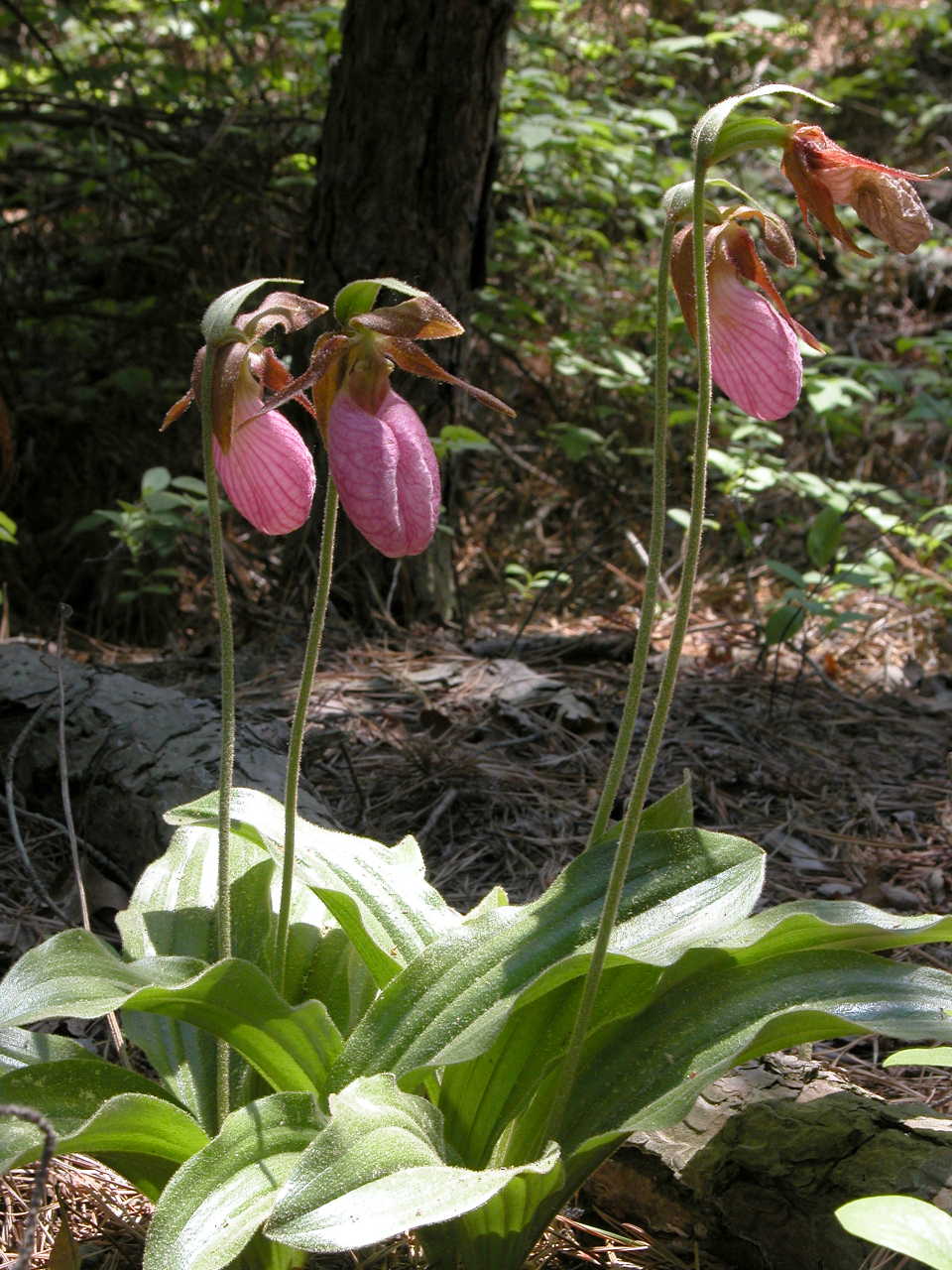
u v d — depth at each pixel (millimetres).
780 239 1000
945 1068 1171
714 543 2346
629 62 3039
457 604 1997
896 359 2900
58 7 2299
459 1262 1051
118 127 2355
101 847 1314
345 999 1105
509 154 2486
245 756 1342
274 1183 978
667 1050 1027
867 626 1816
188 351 2418
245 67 2268
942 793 1447
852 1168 1036
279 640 1819
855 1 3982
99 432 2336
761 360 1004
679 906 1038
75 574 2172
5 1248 1062
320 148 1776
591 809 1401
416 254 1757
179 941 1107
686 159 2797
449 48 1672
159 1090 1047
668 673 985
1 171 2496
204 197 2328
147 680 1650
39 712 1311
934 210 3314
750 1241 1048
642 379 2199
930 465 2586
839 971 1028
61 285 2516
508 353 2520
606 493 2482
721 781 1452
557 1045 1041
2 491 1561
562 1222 1084
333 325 1784
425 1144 973
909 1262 1007
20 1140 986
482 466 2586
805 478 1926
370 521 988
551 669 1759
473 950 1037
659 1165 1069
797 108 3271
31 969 1016
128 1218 1080
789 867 1345
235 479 1020
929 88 3717
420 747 1447
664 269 993
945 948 1264
